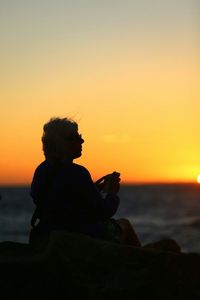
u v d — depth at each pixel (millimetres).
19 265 5039
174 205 143625
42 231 5691
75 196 5648
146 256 5086
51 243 5152
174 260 4988
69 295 4980
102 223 5875
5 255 5270
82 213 5684
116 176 5977
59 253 5090
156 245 9086
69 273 5012
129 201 170125
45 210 5688
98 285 4969
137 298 4910
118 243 5754
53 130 5758
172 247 9102
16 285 5012
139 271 5000
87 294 4922
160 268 4980
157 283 4949
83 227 5672
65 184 5637
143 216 101562
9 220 93188
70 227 5660
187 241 57281
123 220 8086
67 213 5656
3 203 157250
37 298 4992
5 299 4984
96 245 5180
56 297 4992
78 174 5656
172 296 4898
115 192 5930
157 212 113250
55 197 5652
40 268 5031
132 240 7922
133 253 5109
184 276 4953
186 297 4887
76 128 5805
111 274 5023
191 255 5020
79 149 5801
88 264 5082
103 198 5781
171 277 4957
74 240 5207
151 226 78062
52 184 5664
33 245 5410
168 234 65750
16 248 5387
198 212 112562
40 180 5738
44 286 5008
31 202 163375
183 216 101125
